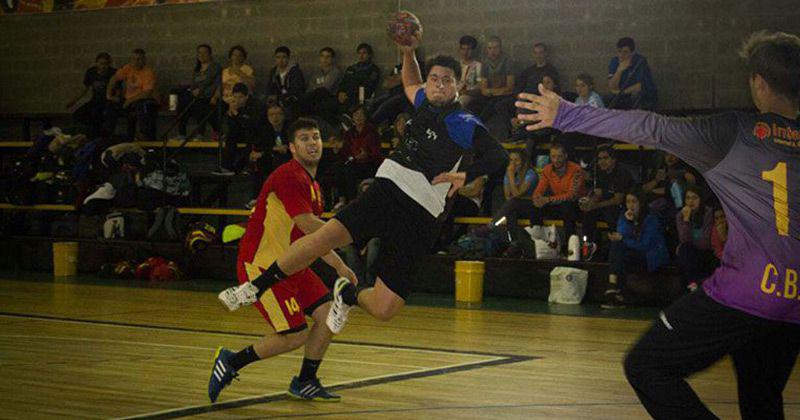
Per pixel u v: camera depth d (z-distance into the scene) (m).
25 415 5.95
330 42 18.14
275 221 6.33
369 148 15.63
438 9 17.34
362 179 15.66
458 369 8.04
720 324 3.92
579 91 15.24
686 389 4.03
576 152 15.58
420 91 5.99
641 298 13.62
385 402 6.49
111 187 17.28
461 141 5.75
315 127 6.40
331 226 5.71
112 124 18.39
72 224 17.81
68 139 18.00
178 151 17.52
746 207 3.90
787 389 7.20
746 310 3.87
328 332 6.39
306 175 6.35
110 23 19.86
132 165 17.28
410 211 5.73
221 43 19.00
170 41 19.38
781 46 4.03
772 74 4.02
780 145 3.93
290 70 17.45
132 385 7.05
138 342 9.48
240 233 15.53
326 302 6.43
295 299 6.28
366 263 14.54
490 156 5.72
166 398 6.55
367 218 5.70
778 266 3.84
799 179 3.89
